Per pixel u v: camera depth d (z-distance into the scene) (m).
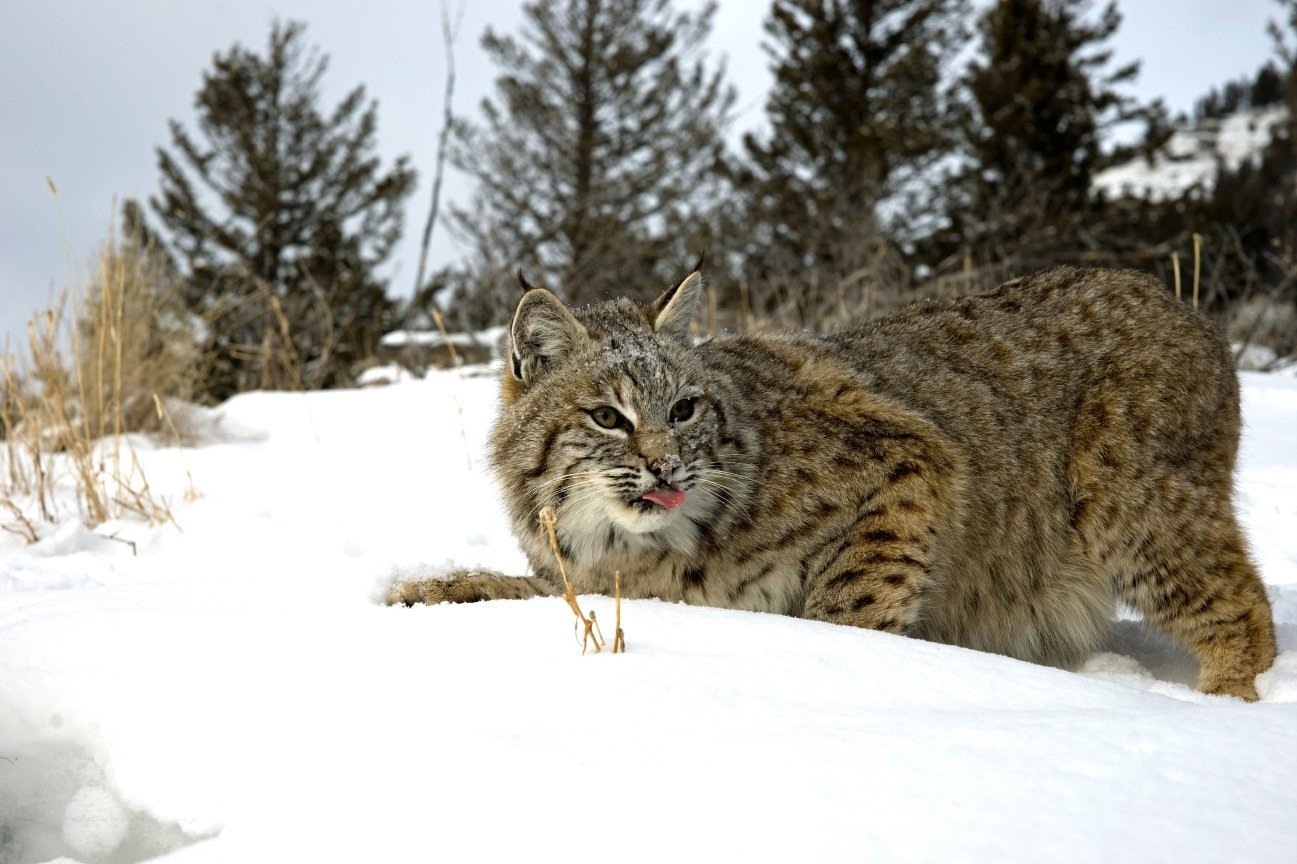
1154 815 2.08
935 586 4.60
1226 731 2.39
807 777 2.29
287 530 6.45
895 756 2.36
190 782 2.78
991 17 27.94
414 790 2.45
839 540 4.54
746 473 4.49
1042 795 2.17
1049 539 4.85
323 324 15.83
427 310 23.27
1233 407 5.03
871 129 26.81
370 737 2.74
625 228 26.17
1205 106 84.25
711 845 2.10
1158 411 4.78
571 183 30.16
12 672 3.26
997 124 25.41
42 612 3.89
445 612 3.74
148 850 2.81
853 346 5.09
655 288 20.16
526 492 4.70
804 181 27.48
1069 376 4.89
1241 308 13.84
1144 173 60.06
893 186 26.59
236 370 14.95
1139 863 1.95
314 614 3.76
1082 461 4.84
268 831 2.45
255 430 9.50
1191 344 4.89
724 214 26.41
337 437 8.80
